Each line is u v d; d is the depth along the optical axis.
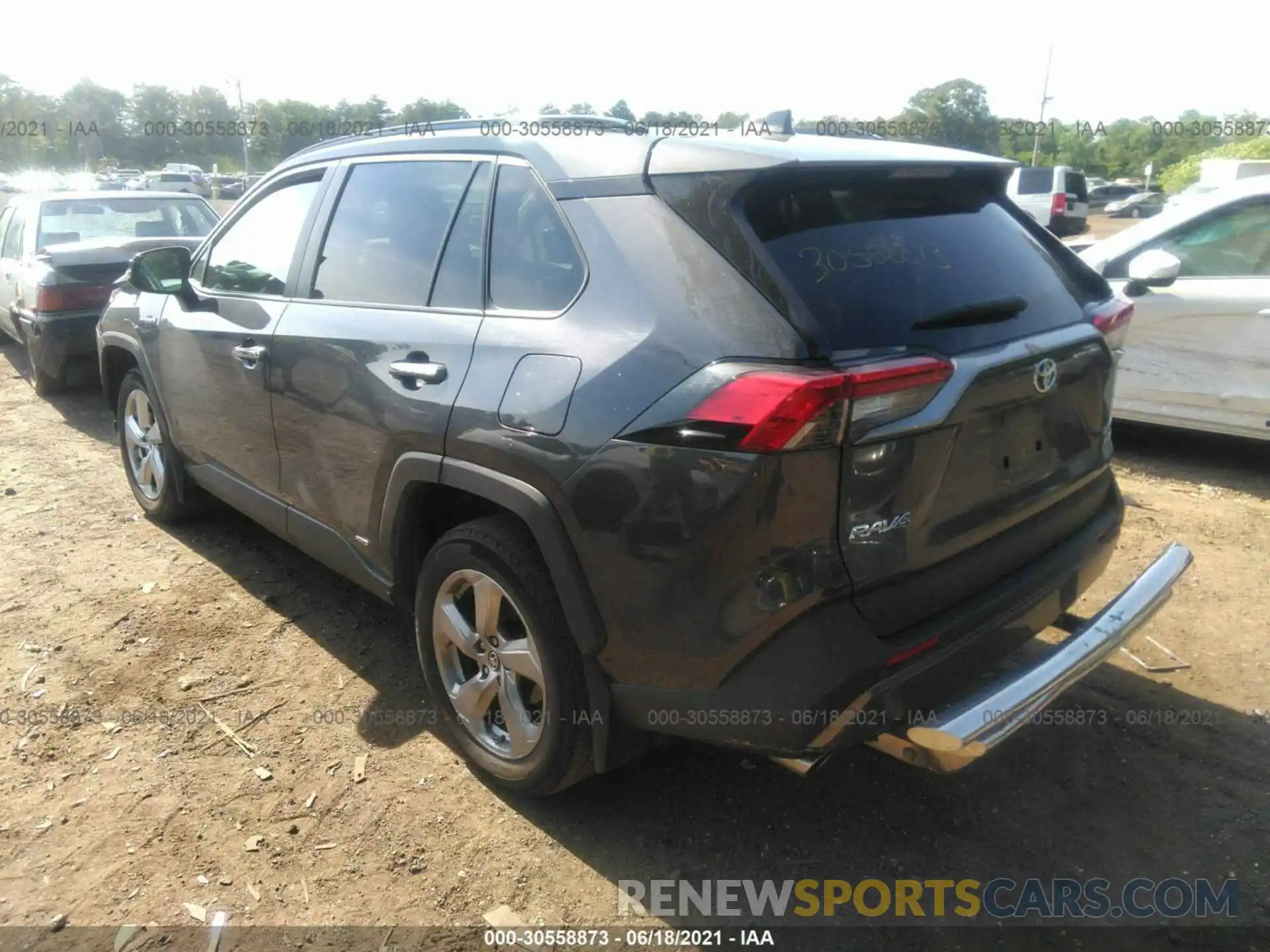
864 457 2.06
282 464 3.48
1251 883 2.50
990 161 2.70
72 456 6.11
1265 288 5.14
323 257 3.36
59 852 2.60
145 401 4.68
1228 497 5.14
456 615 2.84
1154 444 6.11
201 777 2.91
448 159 2.97
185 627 3.80
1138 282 5.50
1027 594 2.53
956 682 2.30
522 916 2.40
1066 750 3.04
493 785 2.86
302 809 2.77
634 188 2.40
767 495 2.01
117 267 7.23
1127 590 2.72
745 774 2.94
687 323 2.18
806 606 2.07
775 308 2.08
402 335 2.86
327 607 3.98
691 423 2.09
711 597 2.12
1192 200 5.72
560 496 2.33
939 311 2.30
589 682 2.44
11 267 7.99
